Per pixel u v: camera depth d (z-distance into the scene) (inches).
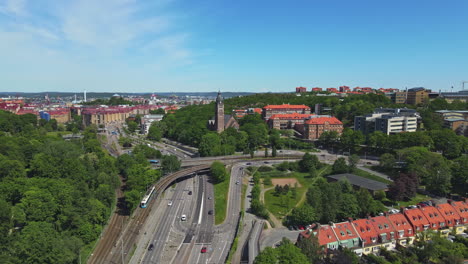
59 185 6801.2
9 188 6476.4
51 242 5068.9
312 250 5078.7
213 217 7760.8
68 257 4970.5
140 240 6545.3
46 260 4847.4
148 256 6048.2
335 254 5142.7
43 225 5531.5
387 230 6023.6
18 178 6860.2
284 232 6884.8
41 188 6761.8
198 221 7554.1
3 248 4980.3
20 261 4734.3
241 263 5649.6
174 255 6102.4
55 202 6250.0
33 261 4778.5
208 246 6441.9
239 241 6505.9
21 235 5275.6
